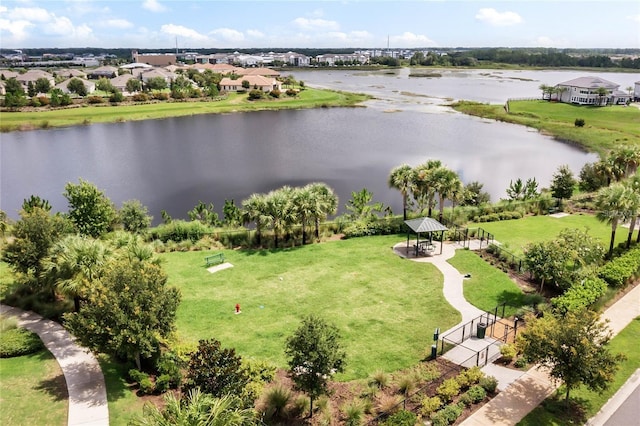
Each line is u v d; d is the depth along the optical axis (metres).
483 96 169.75
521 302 29.86
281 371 23.11
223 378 18.20
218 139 96.62
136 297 21.02
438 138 98.62
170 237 43.16
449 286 32.41
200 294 31.72
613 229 36.31
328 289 32.31
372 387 21.22
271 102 148.75
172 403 14.91
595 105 139.12
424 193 45.56
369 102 154.62
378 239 42.34
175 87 162.50
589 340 19.05
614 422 18.95
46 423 18.67
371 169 73.44
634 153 48.81
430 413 19.19
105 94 162.12
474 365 23.11
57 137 98.38
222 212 55.69
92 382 21.64
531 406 19.86
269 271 35.56
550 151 87.56
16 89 148.38
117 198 60.25
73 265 25.72
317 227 42.78
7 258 29.58
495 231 43.56
